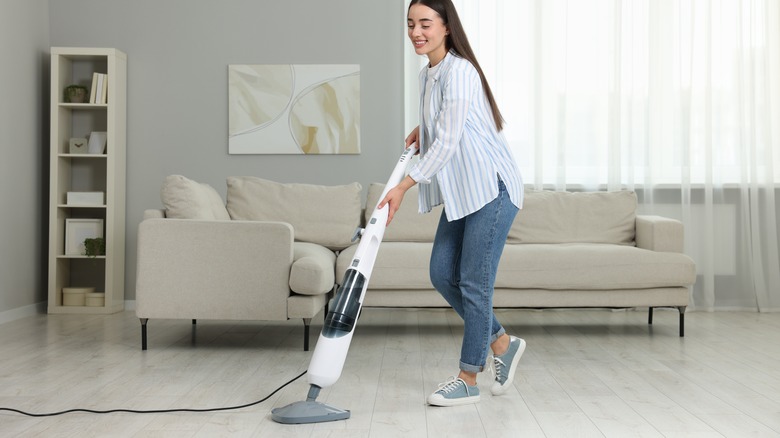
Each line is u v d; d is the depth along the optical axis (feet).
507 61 17.13
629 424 7.59
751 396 8.84
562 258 12.96
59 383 9.36
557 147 17.04
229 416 7.82
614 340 12.84
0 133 14.97
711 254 16.85
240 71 17.33
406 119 17.28
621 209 15.21
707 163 16.90
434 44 8.14
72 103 16.51
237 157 17.42
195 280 11.50
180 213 12.18
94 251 16.29
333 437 7.08
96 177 17.30
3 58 15.14
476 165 8.02
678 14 16.96
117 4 17.34
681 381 9.64
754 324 14.83
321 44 17.39
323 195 14.98
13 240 15.51
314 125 17.33
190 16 17.37
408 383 9.42
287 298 11.48
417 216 14.98
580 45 17.07
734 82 17.03
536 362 10.88
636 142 17.15
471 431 7.30
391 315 15.89
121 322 14.83
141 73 17.34
